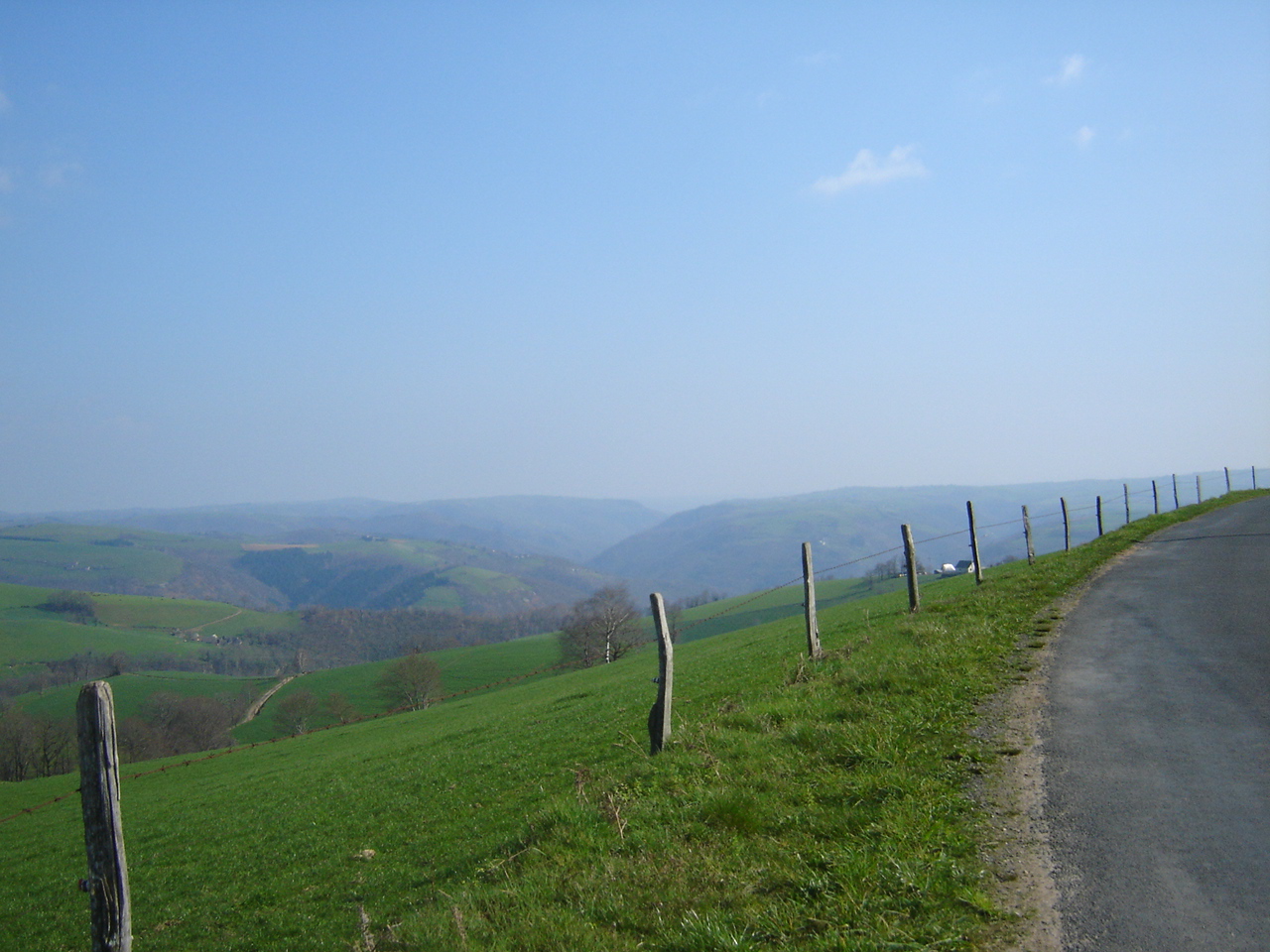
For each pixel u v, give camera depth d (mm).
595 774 13234
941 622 17172
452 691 91875
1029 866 6359
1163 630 14203
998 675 12039
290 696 88438
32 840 31547
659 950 6035
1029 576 22672
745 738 10938
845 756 9281
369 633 199250
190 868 18938
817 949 5547
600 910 6852
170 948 13039
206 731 89750
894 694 11531
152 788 45375
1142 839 6555
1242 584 18031
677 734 12156
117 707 101625
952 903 5871
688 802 8828
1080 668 12078
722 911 6324
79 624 171500
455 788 19500
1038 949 5254
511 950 6520
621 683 38375
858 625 24625
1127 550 26531
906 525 21219
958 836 6852
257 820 23938
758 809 8219
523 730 28500
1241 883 5750
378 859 14930
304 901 13625
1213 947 5031
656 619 12086
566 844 8828
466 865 11133
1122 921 5438
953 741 9305
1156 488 45000
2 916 18781
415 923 7930
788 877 6652
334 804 23094
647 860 7633
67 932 16891
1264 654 11945
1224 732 8828
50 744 81938
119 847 6492
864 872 6379
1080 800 7430
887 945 5422
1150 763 8141
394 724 59125
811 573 17141
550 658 106062
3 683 122375
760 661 24000
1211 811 6934
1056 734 9273
